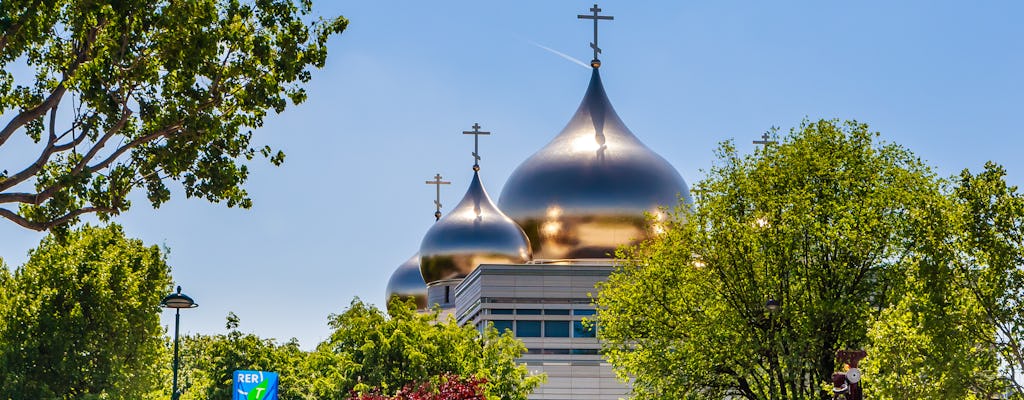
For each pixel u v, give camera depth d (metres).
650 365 103.75
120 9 58.91
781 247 98.62
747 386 104.06
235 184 65.94
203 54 61.38
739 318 98.81
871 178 99.12
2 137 58.25
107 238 126.12
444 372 133.75
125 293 123.81
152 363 128.50
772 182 101.12
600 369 188.38
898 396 76.00
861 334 93.44
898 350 76.19
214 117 62.03
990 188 76.12
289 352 161.50
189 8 61.06
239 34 63.50
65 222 62.22
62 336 119.00
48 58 63.94
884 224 95.38
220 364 144.75
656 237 109.81
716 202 103.06
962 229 76.00
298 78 66.12
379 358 132.62
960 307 75.25
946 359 73.88
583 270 191.88
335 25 66.25
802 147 100.62
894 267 94.62
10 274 125.31
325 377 137.25
